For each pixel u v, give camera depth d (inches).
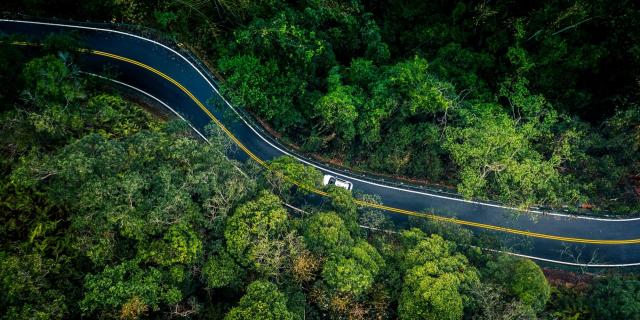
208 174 1754.4
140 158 1720.0
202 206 1728.6
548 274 2448.3
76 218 1556.3
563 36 2829.7
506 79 2669.8
